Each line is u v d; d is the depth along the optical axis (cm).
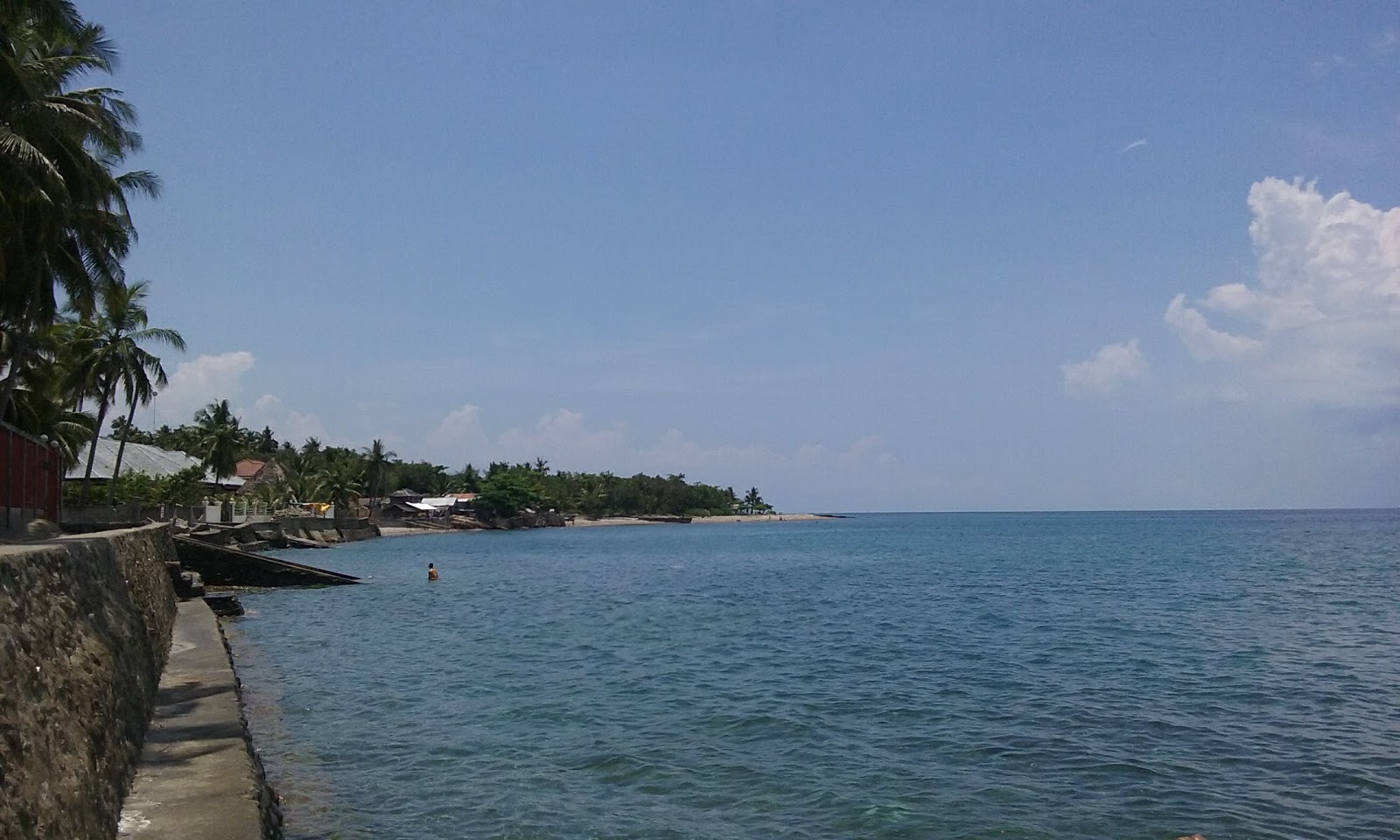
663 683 2439
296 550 9756
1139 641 3119
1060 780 1527
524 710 2112
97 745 1046
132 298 5984
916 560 9038
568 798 1464
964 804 1415
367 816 1379
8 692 813
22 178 2475
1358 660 2686
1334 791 1458
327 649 3103
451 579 6556
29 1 2289
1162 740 1773
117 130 3070
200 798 1138
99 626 1330
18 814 728
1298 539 12556
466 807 1420
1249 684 2317
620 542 14438
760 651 3031
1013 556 9494
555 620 4047
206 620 2934
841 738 1834
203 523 7800
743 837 1287
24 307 3272
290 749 1766
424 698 2255
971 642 3173
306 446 16138
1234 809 1376
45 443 3216
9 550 1119
